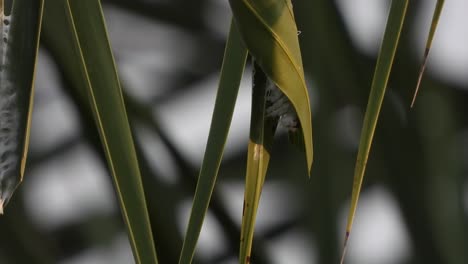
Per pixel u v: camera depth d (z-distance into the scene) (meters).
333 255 4.77
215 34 5.70
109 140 3.26
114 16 5.66
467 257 4.69
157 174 4.12
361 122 4.73
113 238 5.05
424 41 4.93
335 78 4.71
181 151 4.18
